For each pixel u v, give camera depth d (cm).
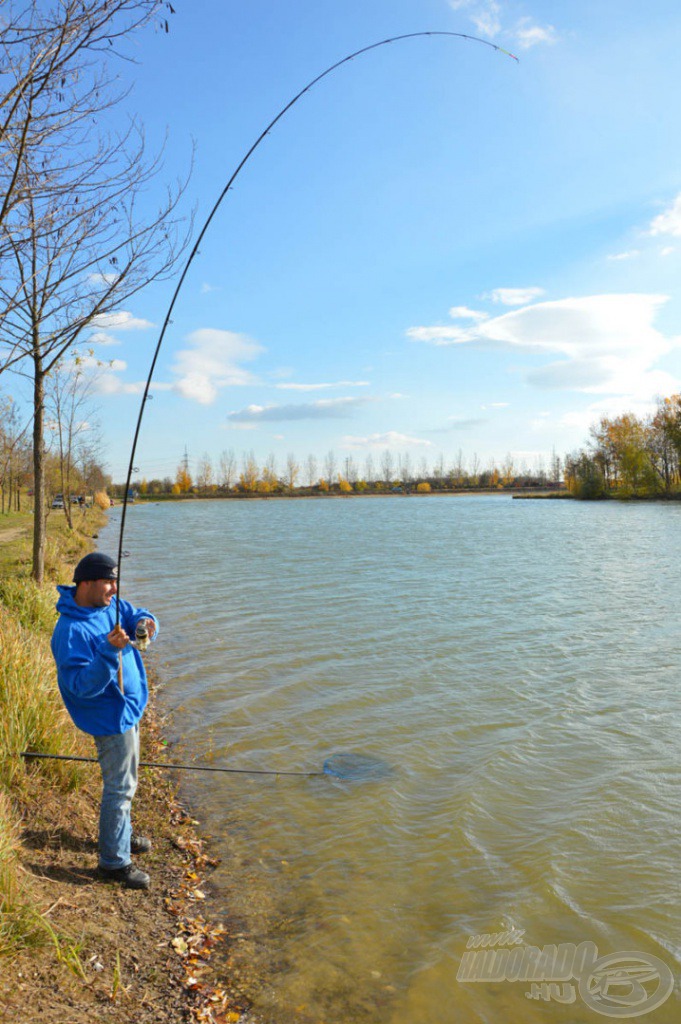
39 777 464
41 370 921
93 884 389
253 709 768
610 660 965
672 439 7469
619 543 2784
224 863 461
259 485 12031
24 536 2267
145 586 1662
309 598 1465
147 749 644
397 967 362
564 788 575
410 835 500
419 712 757
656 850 479
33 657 594
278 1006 329
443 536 3206
